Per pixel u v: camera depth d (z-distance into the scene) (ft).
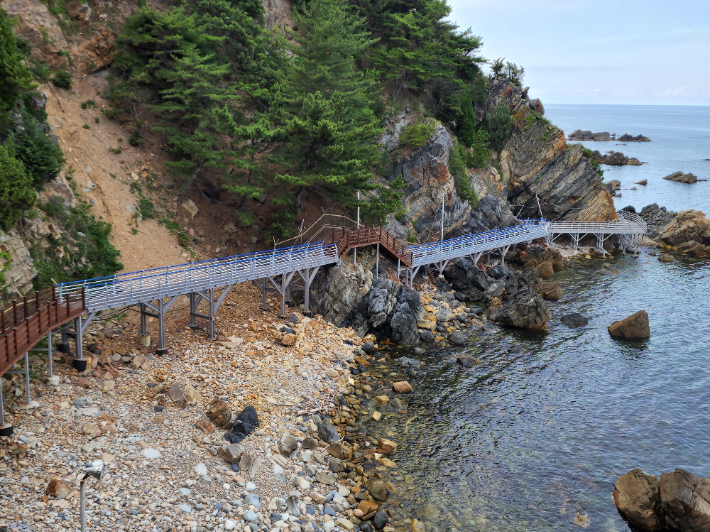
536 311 157.28
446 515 82.07
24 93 118.32
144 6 157.89
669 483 82.64
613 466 96.02
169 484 74.84
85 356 97.91
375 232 160.56
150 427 85.92
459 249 192.75
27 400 81.30
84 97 145.79
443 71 231.09
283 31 205.87
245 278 125.29
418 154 208.54
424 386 122.31
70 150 131.75
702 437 105.91
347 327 145.07
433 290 180.04
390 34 237.86
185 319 124.88
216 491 76.23
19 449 72.33
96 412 85.30
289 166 150.00
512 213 260.01
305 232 163.63
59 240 109.50
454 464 94.48
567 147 263.90
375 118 187.11
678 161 642.63
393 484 88.12
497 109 260.62
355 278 148.46
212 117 145.38
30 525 62.23
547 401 118.11
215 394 100.12
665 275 215.92
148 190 144.97
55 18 144.87
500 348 144.97
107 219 129.59
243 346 119.85
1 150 97.71
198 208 152.87
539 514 83.61
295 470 86.43
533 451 99.66
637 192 421.18
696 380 129.29
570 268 226.17
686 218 266.57
